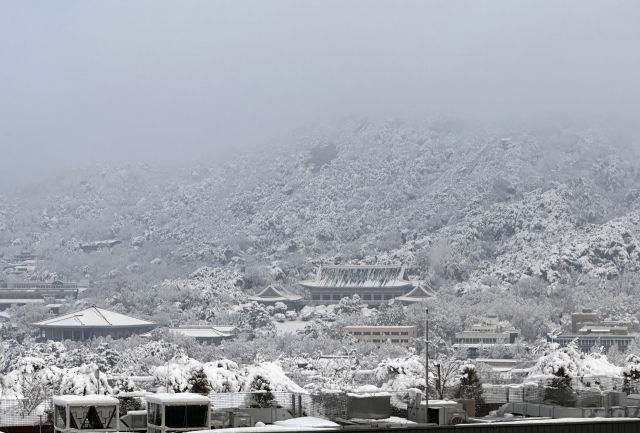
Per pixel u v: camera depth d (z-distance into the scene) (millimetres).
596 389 78375
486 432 56344
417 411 59125
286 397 62375
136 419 56031
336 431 53125
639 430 58938
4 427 65250
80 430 52594
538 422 57406
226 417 56906
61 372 130625
